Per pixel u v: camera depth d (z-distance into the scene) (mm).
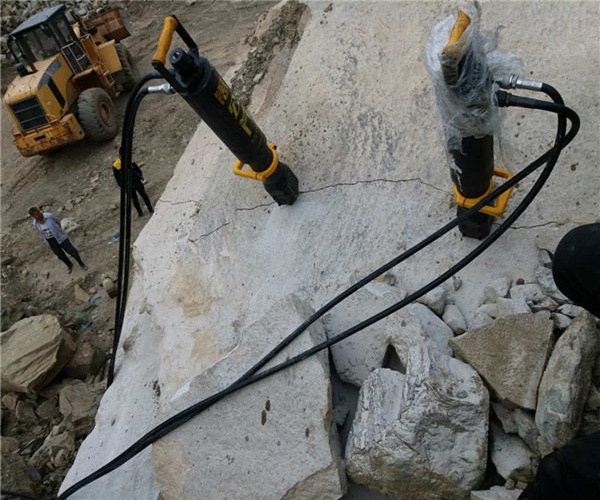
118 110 11164
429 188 4125
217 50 11109
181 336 4617
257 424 3320
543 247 3508
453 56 2506
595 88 3836
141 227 9000
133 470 4059
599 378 2779
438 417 2838
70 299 8516
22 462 6031
